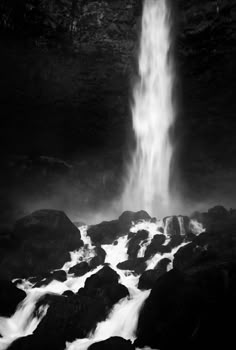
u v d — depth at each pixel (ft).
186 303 33.06
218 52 85.10
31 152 92.53
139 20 89.66
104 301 37.37
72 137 96.27
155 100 94.32
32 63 85.30
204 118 93.30
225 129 92.63
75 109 92.84
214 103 91.15
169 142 96.58
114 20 87.97
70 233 52.54
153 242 49.14
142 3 87.92
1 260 49.34
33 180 88.79
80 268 47.24
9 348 32.63
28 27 82.28
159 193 96.84
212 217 56.75
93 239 56.18
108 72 91.04
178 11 86.79
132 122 96.78
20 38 82.53
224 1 81.05
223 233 45.09
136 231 56.24
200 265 38.93
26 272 48.32
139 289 40.86
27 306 39.06
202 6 83.61
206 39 85.05
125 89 93.25
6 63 82.74
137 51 91.30
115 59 90.33
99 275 41.01
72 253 51.75
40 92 87.76
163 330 32.78
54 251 50.16
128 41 90.12
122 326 35.09
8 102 85.66
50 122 92.17
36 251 49.57
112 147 99.71
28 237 50.62
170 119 95.14
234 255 39.27
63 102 90.84
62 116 92.53
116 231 57.21
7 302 39.34
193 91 91.50
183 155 97.66
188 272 36.76
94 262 48.96
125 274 46.09
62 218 52.16
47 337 32.76
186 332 32.65
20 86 85.46
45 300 38.29
